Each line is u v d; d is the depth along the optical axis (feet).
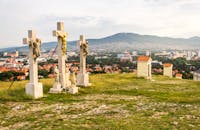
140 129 55.77
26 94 106.83
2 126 66.18
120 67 534.78
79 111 78.89
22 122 68.95
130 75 210.18
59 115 74.74
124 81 169.78
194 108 77.56
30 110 84.48
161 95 112.27
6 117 76.28
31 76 107.34
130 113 72.38
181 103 87.86
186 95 111.75
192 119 63.77
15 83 131.34
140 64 201.67
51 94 116.26
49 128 59.52
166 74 267.59
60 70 126.82
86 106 85.87
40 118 72.23
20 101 100.89
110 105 85.40
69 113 76.74
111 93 120.06
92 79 169.48
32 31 107.96
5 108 88.28
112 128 57.11
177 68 546.26
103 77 189.98
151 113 71.31
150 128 56.34
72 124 62.03
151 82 171.22
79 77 142.61
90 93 121.29
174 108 77.77
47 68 317.63
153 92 122.72
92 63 577.02
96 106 84.69
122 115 70.28
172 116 67.26
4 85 126.41
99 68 477.36
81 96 111.55
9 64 411.75
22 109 86.38
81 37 144.36
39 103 95.35
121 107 81.35
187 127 56.75
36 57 107.65
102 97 107.14
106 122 62.64
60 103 94.02
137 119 64.80
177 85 155.74
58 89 119.75
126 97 106.32
